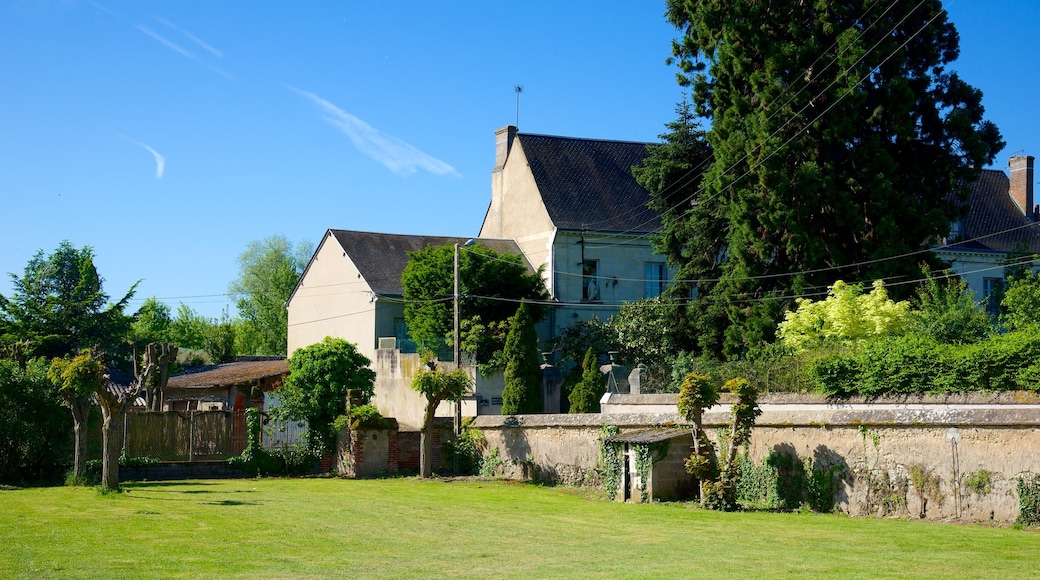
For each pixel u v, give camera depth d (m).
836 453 17.94
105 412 21.83
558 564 12.16
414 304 38.28
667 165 36.47
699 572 11.23
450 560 12.58
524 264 43.22
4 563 12.24
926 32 29.73
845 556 12.47
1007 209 47.38
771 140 29.23
